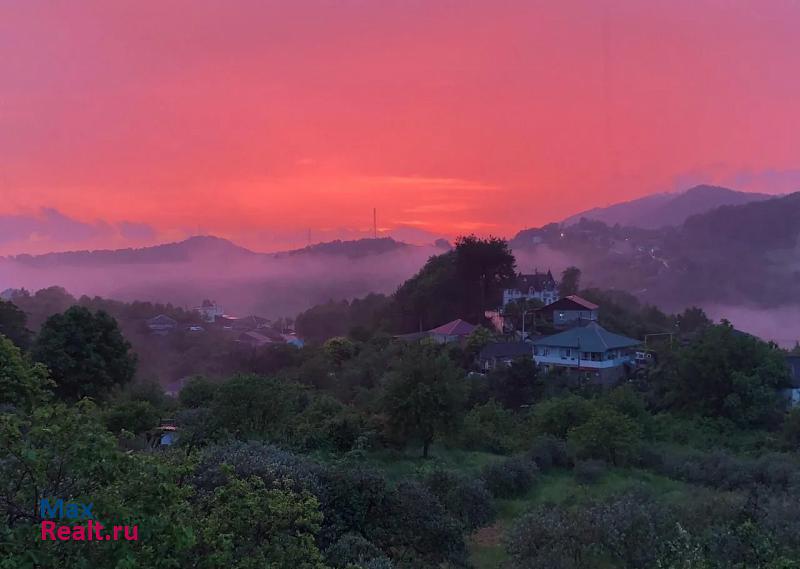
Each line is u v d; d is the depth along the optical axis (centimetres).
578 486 2344
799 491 1911
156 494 606
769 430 3616
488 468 2372
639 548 1259
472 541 1756
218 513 777
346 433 2589
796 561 954
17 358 1152
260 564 730
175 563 577
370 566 1056
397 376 2855
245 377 2239
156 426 2519
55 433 589
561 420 3278
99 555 553
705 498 1728
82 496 577
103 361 3088
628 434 2820
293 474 1264
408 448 2914
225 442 1675
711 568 1051
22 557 511
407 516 1312
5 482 576
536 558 1271
